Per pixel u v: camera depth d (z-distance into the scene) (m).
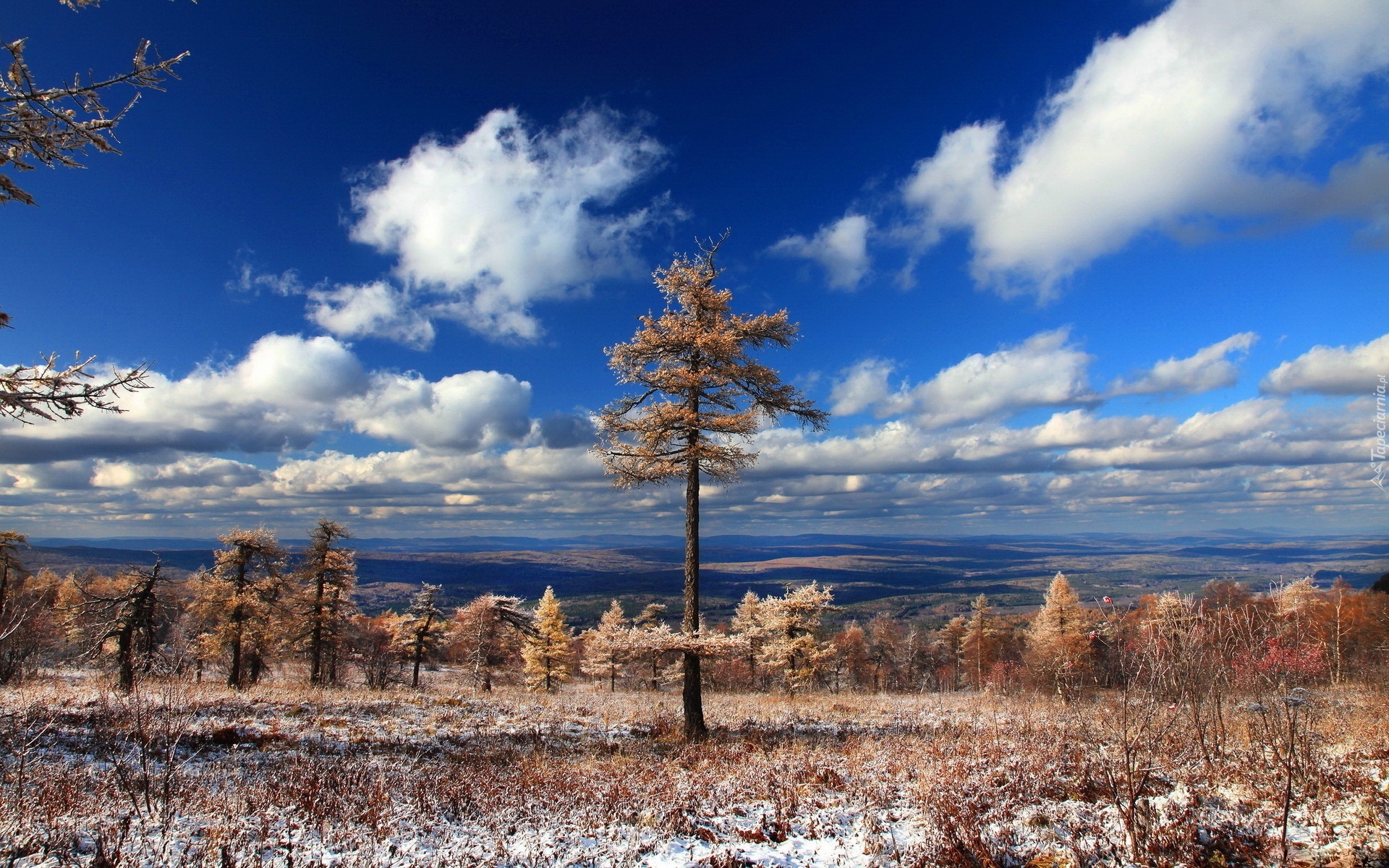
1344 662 20.16
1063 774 8.30
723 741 14.12
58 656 30.84
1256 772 7.54
